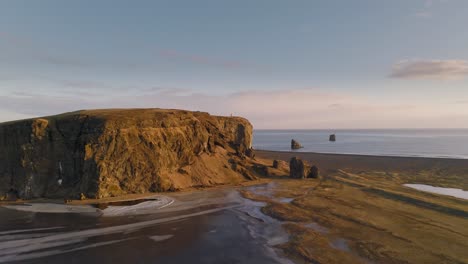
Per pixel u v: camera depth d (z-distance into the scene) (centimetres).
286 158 11094
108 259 2545
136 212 3956
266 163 8581
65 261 2494
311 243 2911
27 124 5028
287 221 3634
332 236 3108
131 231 3238
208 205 4388
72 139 5134
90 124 5231
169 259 2572
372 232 3225
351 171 8106
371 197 4931
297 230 3300
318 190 5525
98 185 4684
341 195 5081
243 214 3934
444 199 4753
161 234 3166
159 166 5459
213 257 2619
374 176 7281
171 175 5700
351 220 3653
